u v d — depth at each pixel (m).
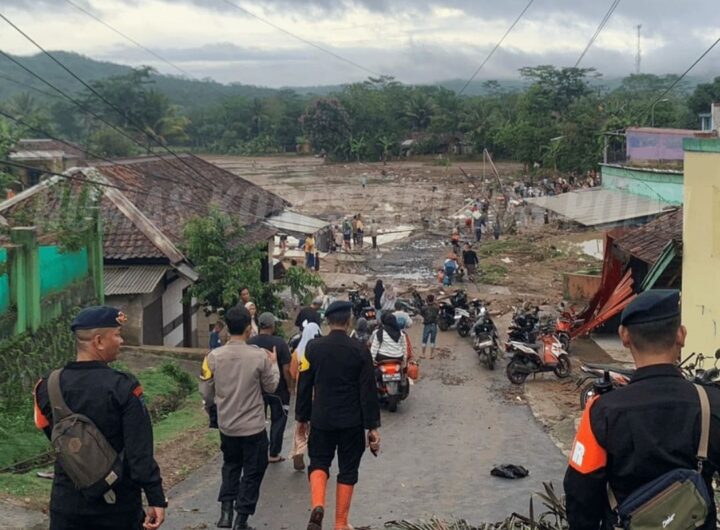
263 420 7.07
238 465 7.19
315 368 6.62
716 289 11.74
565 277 24.02
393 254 36.88
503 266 32.09
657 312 3.20
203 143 109.19
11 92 97.75
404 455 10.50
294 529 7.34
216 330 16.42
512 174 74.31
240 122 108.38
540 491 8.76
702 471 3.07
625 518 3.03
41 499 7.62
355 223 39.31
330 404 6.55
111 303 17.55
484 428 12.13
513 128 75.56
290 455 10.02
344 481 6.68
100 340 4.30
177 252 18.34
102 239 16.45
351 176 78.12
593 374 12.81
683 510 2.94
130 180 25.50
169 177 27.83
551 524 6.19
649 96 94.31
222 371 6.95
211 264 18.22
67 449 4.09
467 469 9.77
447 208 53.34
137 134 81.75
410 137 95.56
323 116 94.06
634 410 3.10
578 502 3.19
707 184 11.93
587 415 3.21
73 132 82.31
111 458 4.15
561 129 68.19
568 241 37.03
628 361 17.58
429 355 18.17
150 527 4.40
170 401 13.32
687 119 73.25
